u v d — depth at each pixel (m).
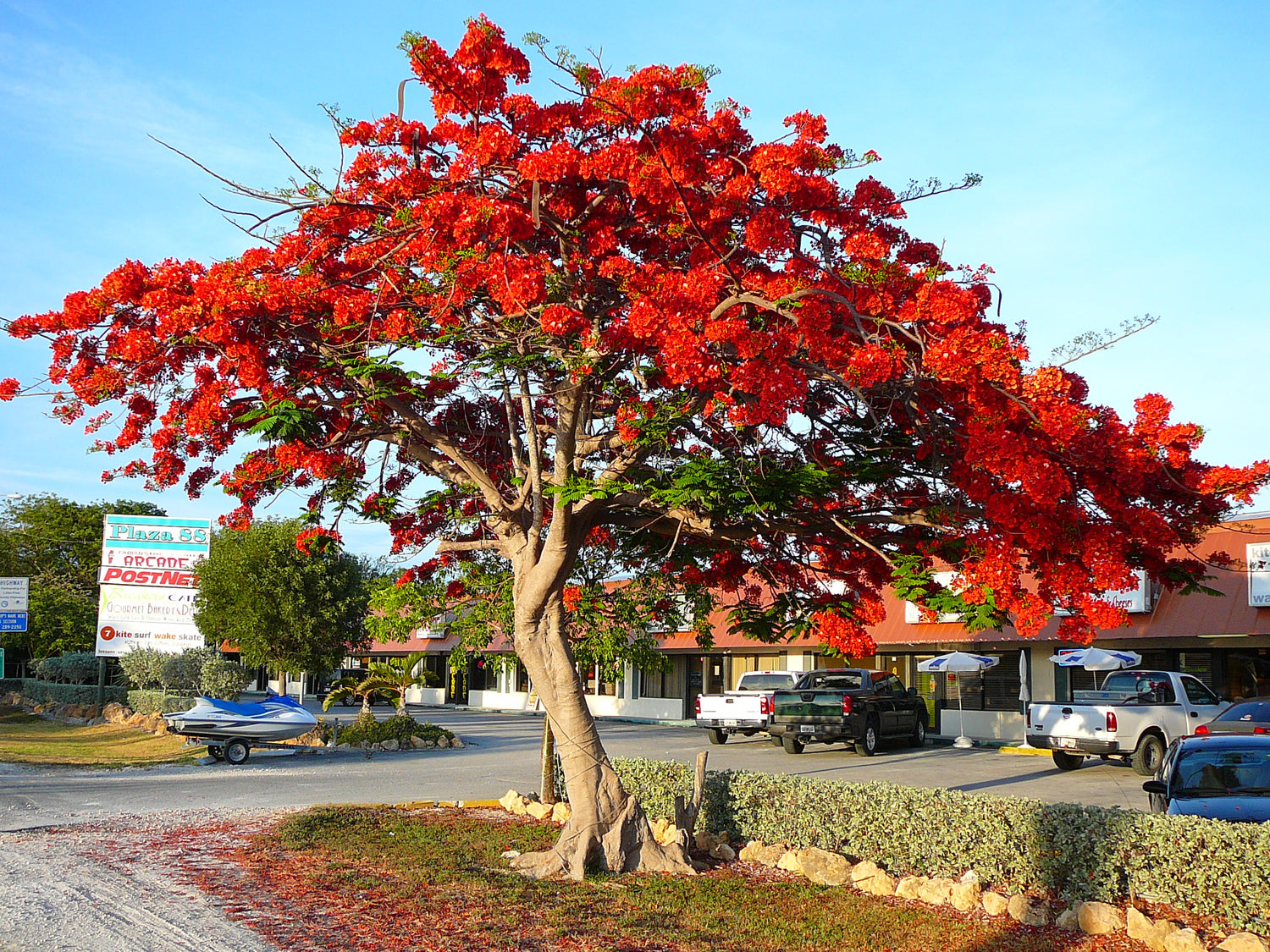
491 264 8.38
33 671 47.44
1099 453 7.45
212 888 8.50
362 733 24.12
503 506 9.70
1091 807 8.23
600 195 8.78
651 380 8.47
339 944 6.95
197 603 30.11
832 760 20.92
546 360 8.62
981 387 7.31
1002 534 7.89
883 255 7.92
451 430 10.70
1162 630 19.22
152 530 30.80
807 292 7.38
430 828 11.33
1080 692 19.14
